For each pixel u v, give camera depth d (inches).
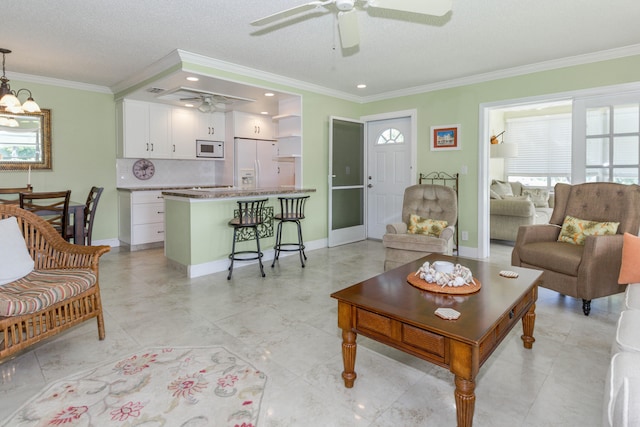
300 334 98.0
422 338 61.6
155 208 210.1
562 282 114.6
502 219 220.1
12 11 110.2
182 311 113.7
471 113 184.7
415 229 157.5
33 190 184.1
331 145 208.8
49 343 92.4
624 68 142.9
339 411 66.6
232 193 153.5
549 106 295.3
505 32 126.6
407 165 216.8
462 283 78.3
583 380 75.9
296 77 183.9
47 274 92.5
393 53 147.9
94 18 115.1
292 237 195.9
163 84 170.6
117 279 147.6
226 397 70.4
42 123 185.3
